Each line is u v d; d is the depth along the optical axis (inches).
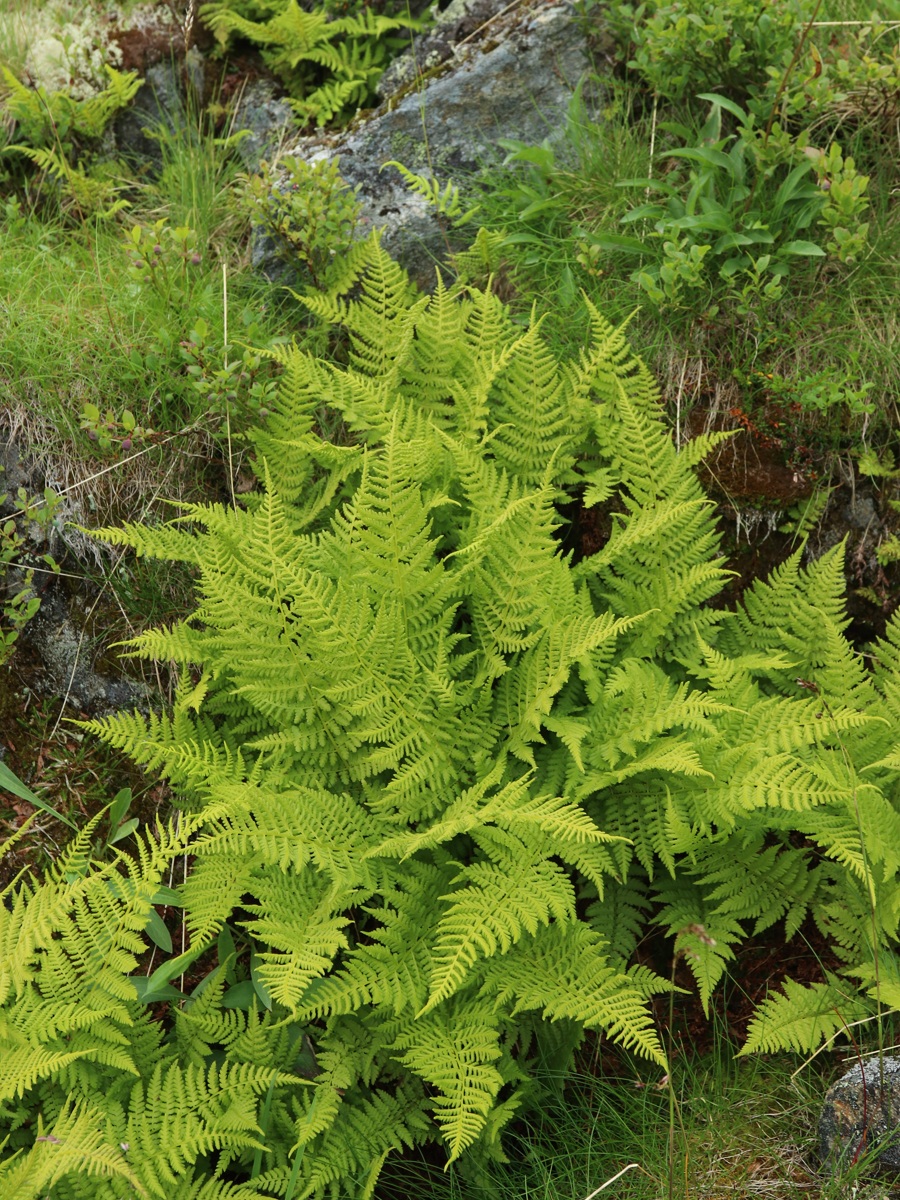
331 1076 56.2
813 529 68.2
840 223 67.2
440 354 67.2
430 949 57.2
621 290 69.9
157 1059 56.7
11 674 64.6
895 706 62.0
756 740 57.7
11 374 66.2
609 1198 57.7
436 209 71.3
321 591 58.4
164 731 60.8
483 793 58.5
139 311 69.0
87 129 78.7
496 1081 53.9
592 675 60.1
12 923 55.1
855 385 67.8
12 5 83.4
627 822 60.7
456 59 75.4
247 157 80.0
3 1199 49.3
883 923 58.5
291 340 68.2
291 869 58.5
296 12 77.5
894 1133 54.8
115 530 60.9
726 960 64.1
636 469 64.5
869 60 68.1
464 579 62.5
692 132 71.9
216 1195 53.4
